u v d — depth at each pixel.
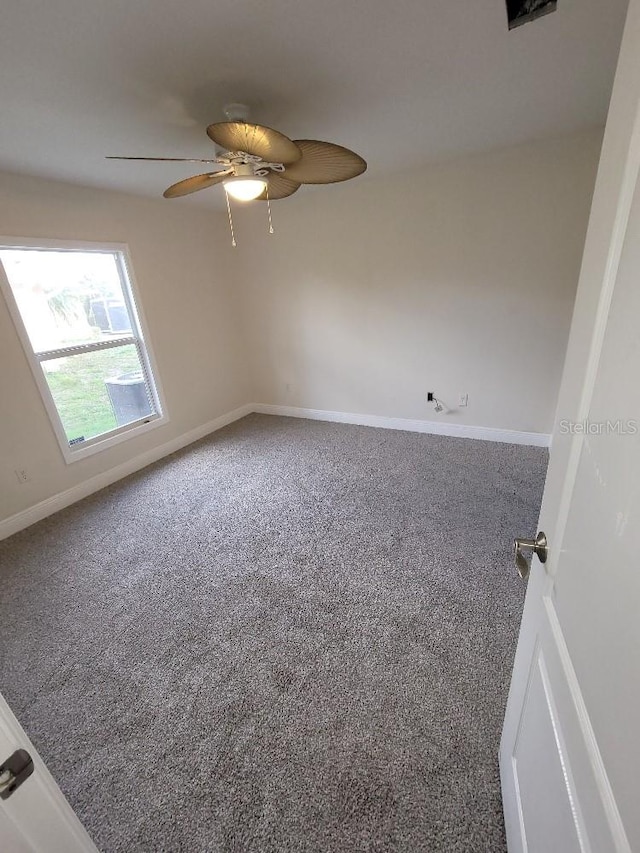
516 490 2.75
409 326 3.56
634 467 0.43
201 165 2.45
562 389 0.73
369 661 1.57
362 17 1.25
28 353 2.61
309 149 1.62
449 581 1.96
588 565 0.56
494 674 1.49
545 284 2.97
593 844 0.48
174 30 1.26
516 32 1.36
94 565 2.24
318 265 3.74
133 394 3.43
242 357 4.48
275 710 1.41
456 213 3.04
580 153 2.58
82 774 1.25
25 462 2.65
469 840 1.05
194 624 1.80
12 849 0.54
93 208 2.87
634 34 0.48
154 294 3.40
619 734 0.44
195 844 1.08
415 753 1.25
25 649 1.72
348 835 1.08
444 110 1.99
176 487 3.07
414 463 3.22
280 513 2.63
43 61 1.37
